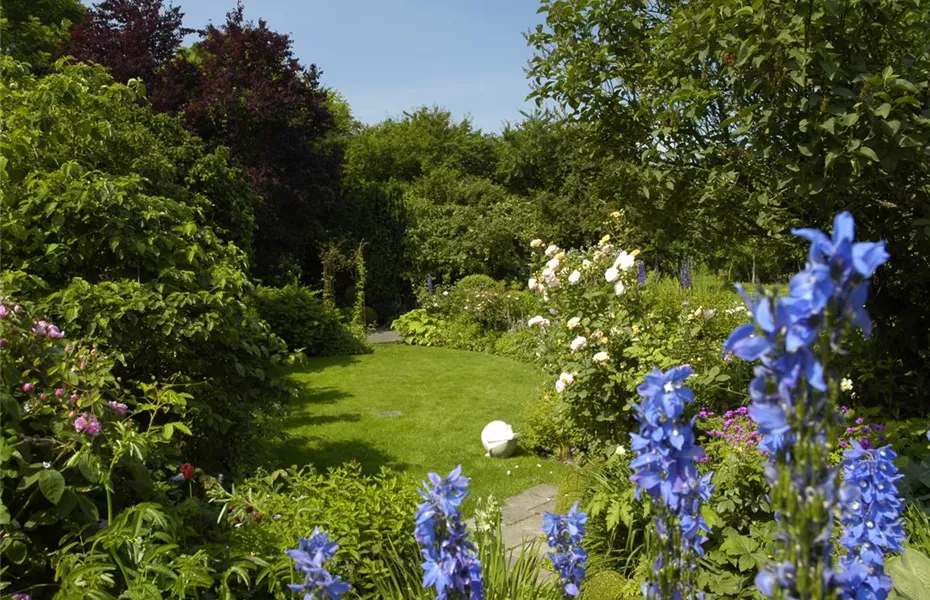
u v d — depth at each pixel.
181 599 2.13
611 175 4.89
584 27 4.79
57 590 2.21
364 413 8.00
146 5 16.06
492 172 29.16
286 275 16.97
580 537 2.05
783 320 0.82
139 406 3.05
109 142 4.73
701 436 4.14
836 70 3.11
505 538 4.39
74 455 2.29
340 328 13.49
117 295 3.54
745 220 4.49
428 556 1.66
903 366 4.27
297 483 3.55
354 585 3.07
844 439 3.26
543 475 5.76
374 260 19.53
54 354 2.67
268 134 16.81
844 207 3.80
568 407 4.96
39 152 4.14
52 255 3.73
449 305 15.50
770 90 3.42
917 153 3.14
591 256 5.53
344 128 31.55
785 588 0.91
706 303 6.68
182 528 2.55
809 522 0.88
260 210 16.41
